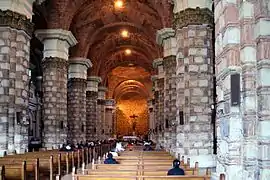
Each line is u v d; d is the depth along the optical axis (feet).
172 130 90.89
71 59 132.77
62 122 102.27
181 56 67.62
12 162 48.08
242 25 32.32
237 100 31.86
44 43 103.09
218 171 36.63
